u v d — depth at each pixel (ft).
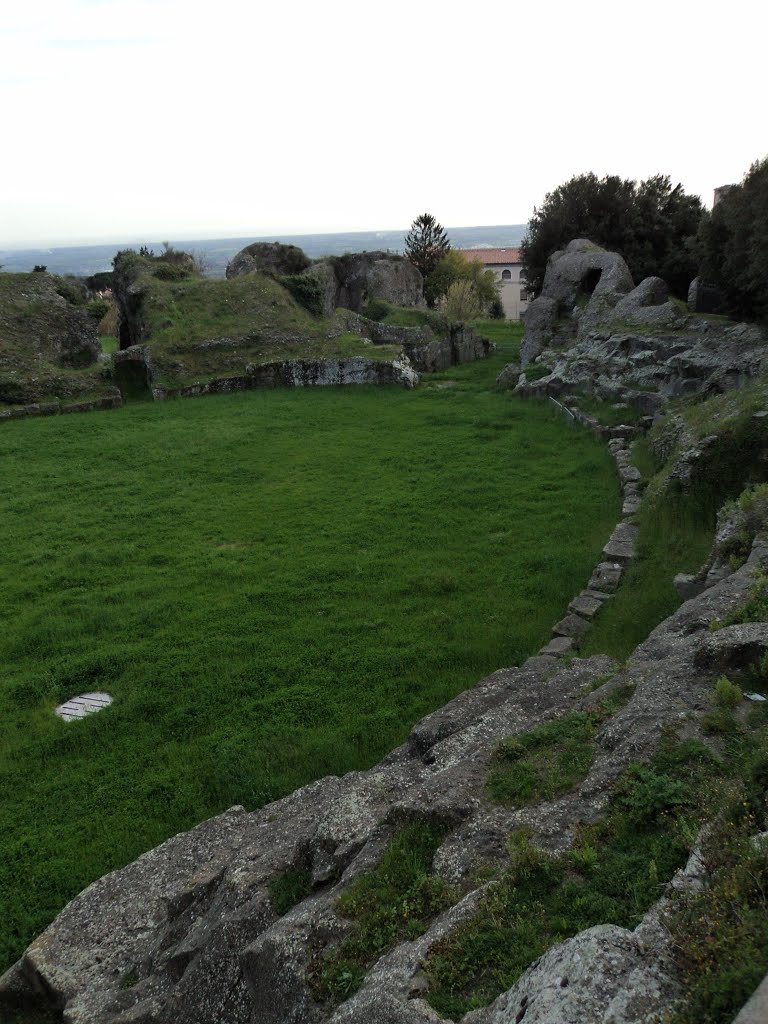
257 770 26.71
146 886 20.38
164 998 16.19
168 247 202.69
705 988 10.44
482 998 12.21
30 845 23.97
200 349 96.68
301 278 112.47
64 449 68.49
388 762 22.97
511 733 20.70
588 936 11.66
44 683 32.78
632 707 19.47
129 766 27.50
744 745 16.98
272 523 49.96
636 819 15.46
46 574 43.24
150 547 46.93
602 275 95.09
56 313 99.25
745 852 12.91
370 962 14.19
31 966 18.31
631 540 42.34
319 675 32.17
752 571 27.09
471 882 15.24
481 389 91.91
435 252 228.84
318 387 93.76
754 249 65.87
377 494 54.65
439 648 33.71
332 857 17.52
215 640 35.29
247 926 16.65
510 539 45.47
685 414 55.93
